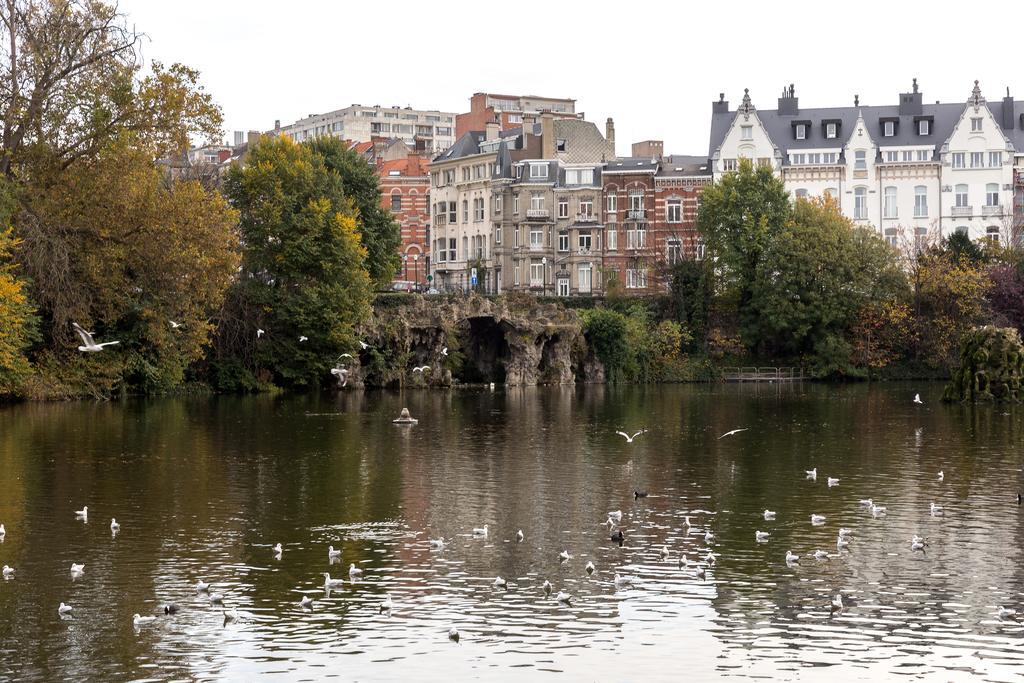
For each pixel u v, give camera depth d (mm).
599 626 30969
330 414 81938
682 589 34062
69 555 37469
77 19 81438
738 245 129375
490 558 37406
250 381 104062
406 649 29297
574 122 159250
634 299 133250
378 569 36062
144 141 84750
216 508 44875
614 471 54531
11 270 81062
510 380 116688
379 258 124562
